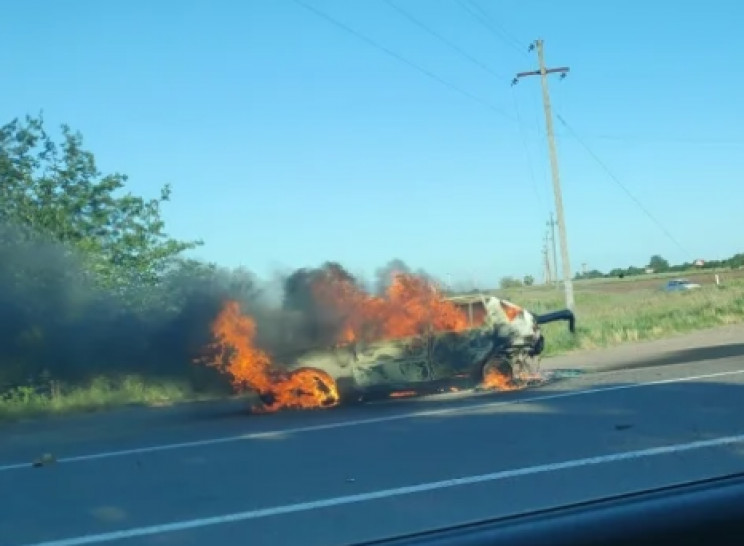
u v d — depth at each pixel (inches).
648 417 454.6
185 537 260.4
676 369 695.7
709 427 414.0
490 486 309.7
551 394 581.6
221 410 629.3
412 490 310.5
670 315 1301.7
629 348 975.6
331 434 465.4
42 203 843.4
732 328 1110.4
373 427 483.2
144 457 422.6
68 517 291.3
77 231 839.7
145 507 303.9
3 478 373.1
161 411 645.3
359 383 614.9
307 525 267.1
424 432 452.1
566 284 1322.6
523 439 410.3
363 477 340.8
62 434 541.3
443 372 622.2
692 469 322.7
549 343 1034.7
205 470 375.6
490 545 181.5
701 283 2391.7
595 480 310.7
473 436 428.5
